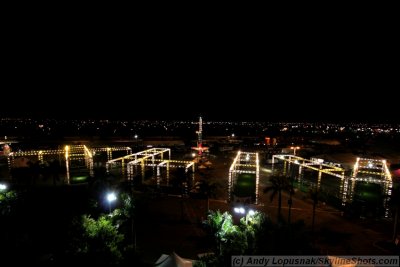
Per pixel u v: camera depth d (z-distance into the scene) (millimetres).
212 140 174375
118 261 30594
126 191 51156
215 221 37344
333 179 84000
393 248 42250
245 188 72875
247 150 136500
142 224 50406
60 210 40500
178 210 56969
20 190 56000
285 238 23016
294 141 167625
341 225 50562
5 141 140875
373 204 56344
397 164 98438
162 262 33594
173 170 91438
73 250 29797
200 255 34062
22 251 28375
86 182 73625
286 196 66312
